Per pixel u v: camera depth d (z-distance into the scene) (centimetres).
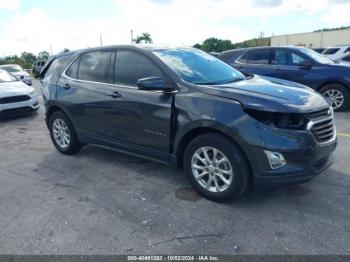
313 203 367
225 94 357
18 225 346
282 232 316
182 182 436
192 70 423
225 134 352
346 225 323
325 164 366
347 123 711
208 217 347
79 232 329
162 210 365
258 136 329
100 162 525
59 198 404
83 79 513
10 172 500
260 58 914
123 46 465
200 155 381
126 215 358
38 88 1930
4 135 742
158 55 427
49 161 543
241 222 336
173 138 398
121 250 299
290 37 4375
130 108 432
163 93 398
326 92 830
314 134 339
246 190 363
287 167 330
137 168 491
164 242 308
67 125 547
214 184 376
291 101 343
